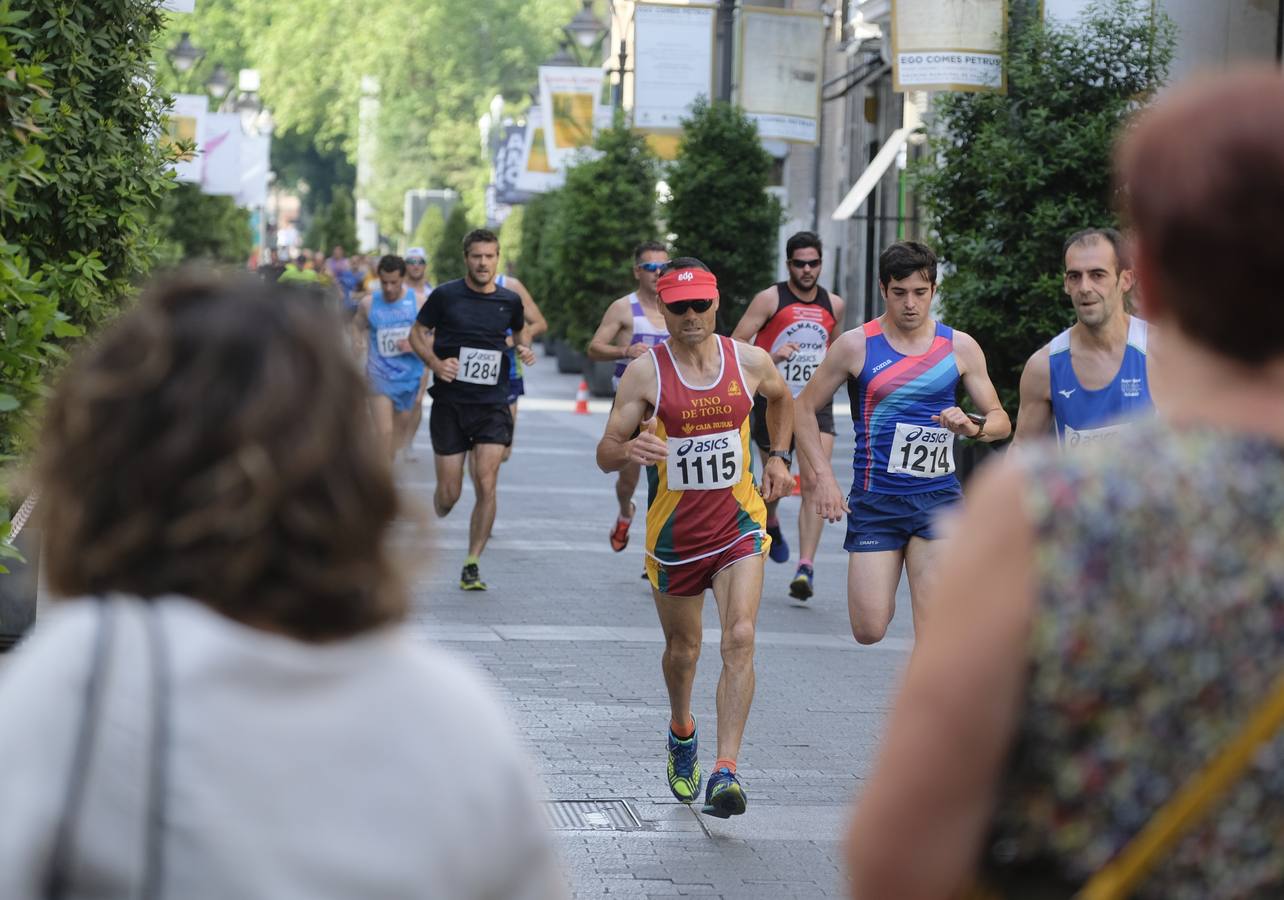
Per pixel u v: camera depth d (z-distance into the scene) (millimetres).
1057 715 5109
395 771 4742
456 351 31594
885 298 19438
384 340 43156
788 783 18875
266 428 4758
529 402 78688
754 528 17516
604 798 18000
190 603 4742
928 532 19031
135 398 4789
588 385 83000
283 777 4637
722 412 17438
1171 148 5363
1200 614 5051
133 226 26406
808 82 68625
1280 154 5211
